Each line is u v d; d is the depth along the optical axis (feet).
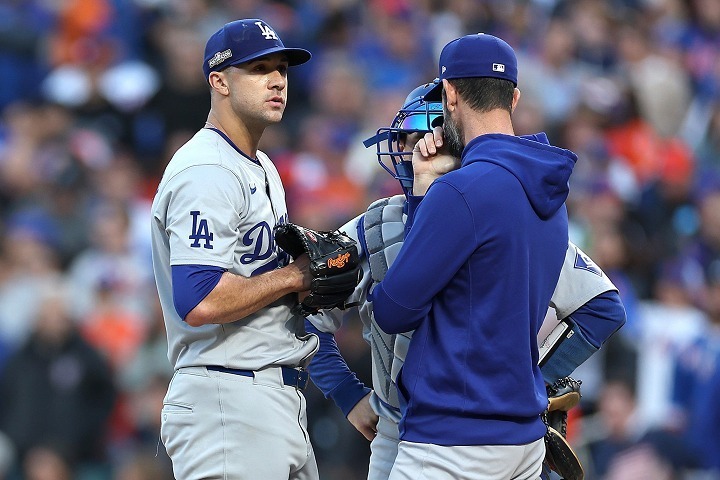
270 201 50.06
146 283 111.24
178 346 49.83
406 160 52.90
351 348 89.40
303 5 155.12
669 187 135.64
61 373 100.58
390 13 154.20
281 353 49.65
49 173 121.80
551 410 52.85
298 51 49.44
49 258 111.86
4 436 99.45
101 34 142.00
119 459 98.58
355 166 123.03
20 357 100.68
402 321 46.98
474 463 46.73
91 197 120.26
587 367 96.17
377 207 54.29
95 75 135.74
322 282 47.93
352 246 48.91
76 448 99.81
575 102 142.72
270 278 47.85
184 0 141.69
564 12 162.81
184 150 48.78
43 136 126.52
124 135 128.67
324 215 108.27
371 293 48.57
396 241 52.54
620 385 95.20
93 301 108.17
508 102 48.62
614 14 168.04
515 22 161.27
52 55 141.18
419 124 51.98
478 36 48.80
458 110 48.83
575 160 48.03
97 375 100.99
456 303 46.96
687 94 160.76
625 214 126.62
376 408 53.88
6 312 108.58
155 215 48.93
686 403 99.25
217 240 47.11
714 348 98.68
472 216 45.96
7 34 140.67
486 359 46.50
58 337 100.94
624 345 97.30
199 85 128.67
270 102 49.03
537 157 47.26
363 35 149.28
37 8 146.61
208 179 47.50
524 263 46.62
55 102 133.28
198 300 46.55
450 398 46.75
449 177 46.68
